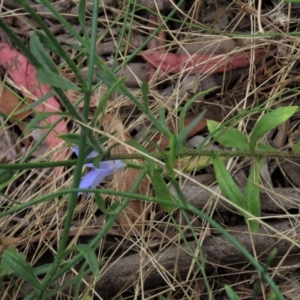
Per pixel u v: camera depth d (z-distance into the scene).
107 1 0.59
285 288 0.53
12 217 0.55
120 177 0.54
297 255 0.53
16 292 0.53
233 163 0.55
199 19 0.58
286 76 0.56
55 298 0.54
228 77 0.57
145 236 0.54
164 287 0.54
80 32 0.59
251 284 0.54
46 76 0.43
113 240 0.55
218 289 0.54
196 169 0.53
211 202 0.54
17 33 0.59
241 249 0.44
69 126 0.57
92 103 0.57
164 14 0.59
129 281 0.53
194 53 0.57
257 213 0.50
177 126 0.56
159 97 0.57
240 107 0.56
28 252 0.55
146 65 0.58
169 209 0.48
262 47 0.56
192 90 0.56
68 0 0.60
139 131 0.56
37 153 0.57
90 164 0.48
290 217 0.52
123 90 0.48
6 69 0.58
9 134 0.58
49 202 0.55
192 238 0.54
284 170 0.55
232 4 0.58
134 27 0.58
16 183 0.57
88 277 0.53
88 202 0.55
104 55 0.59
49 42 0.44
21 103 0.56
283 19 0.56
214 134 0.51
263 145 0.51
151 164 0.47
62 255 0.46
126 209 0.54
